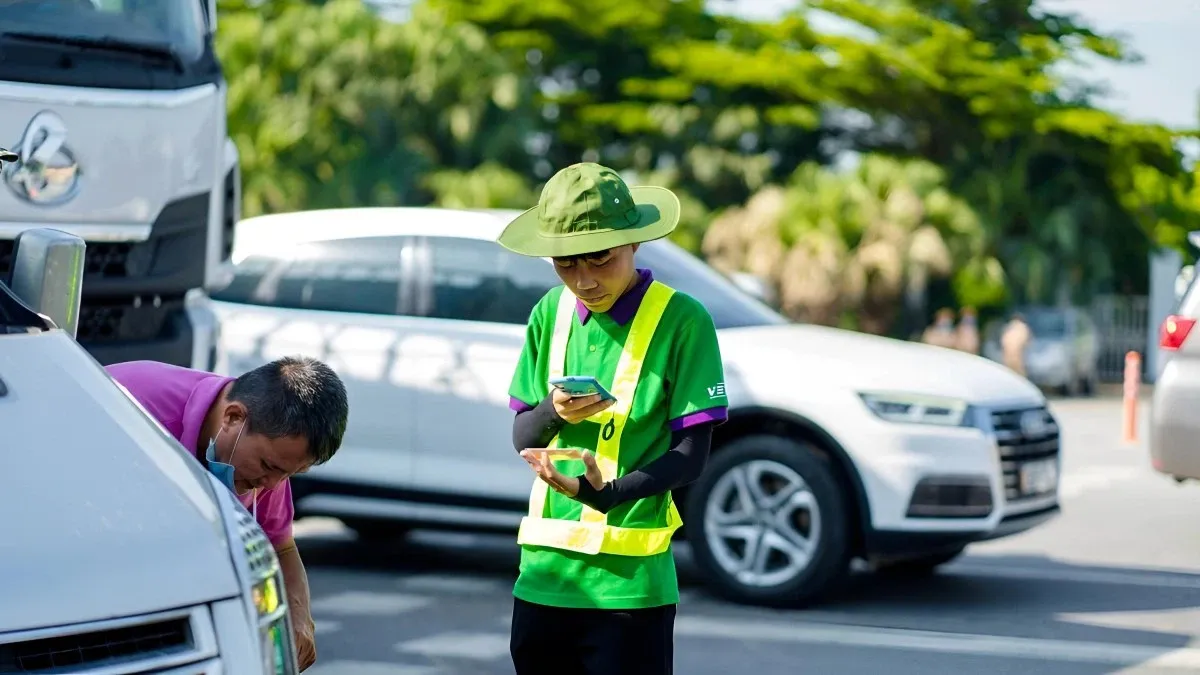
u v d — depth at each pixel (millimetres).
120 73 9312
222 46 56469
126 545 4043
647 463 5523
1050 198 59344
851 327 52938
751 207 54344
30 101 8812
